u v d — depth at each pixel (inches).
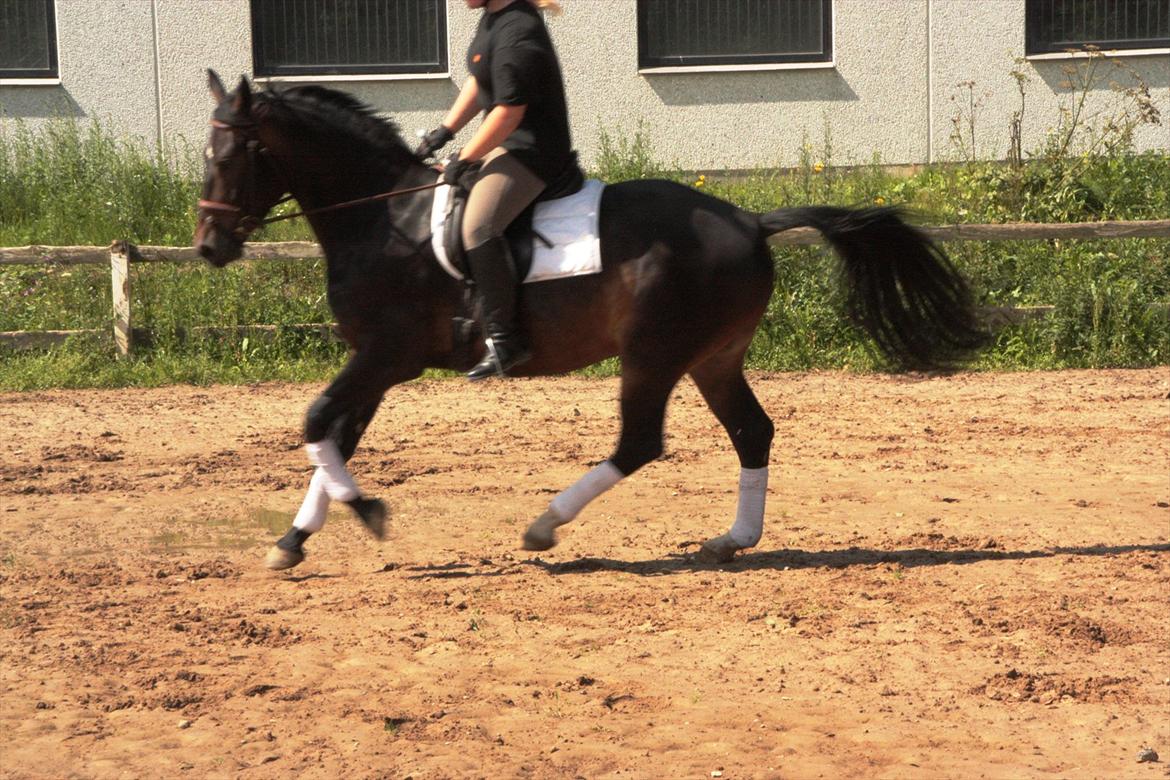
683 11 687.1
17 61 684.7
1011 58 682.2
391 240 264.8
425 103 687.1
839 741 194.7
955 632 241.4
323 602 260.7
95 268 591.8
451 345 268.4
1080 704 208.5
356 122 271.9
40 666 224.1
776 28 688.4
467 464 387.9
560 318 261.7
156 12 675.4
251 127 264.5
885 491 354.9
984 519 324.8
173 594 266.7
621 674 221.5
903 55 682.8
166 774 183.2
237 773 183.2
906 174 689.0
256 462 390.9
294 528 278.4
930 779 182.1
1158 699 209.9
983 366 535.8
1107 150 671.8
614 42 682.8
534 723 200.8
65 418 454.9
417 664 226.1
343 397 267.0
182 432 433.7
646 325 259.9
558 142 261.0
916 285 268.8
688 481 369.1
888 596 262.7
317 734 196.5
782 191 642.8
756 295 265.9
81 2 673.6
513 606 257.4
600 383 519.5
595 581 274.4
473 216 255.9
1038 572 278.4
